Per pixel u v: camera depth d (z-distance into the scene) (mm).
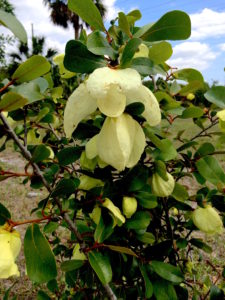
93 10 248
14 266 225
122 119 234
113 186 315
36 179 294
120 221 303
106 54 245
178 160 392
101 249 338
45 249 238
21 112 331
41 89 329
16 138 245
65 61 242
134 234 358
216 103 335
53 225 379
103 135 238
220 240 886
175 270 345
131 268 363
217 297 383
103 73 209
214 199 356
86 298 401
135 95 236
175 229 446
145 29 286
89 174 328
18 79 231
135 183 317
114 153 230
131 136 238
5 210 239
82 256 360
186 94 399
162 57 296
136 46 223
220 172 350
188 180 1311
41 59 219
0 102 209
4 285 720
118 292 389
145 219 334
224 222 378
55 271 237
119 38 270
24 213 1072
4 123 237
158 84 422
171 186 333
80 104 230
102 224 295
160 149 326
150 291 328
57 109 485
